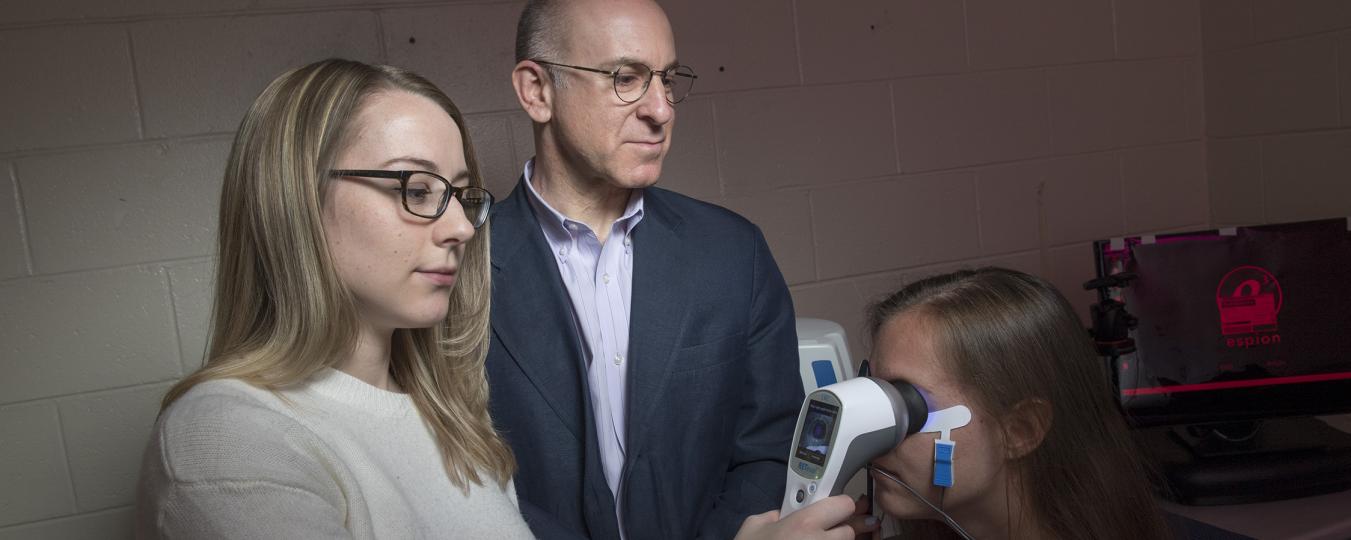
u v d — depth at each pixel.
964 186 2.39
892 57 2.30
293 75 0.82
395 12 1.97
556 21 1.34
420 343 0.96
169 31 1.86
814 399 0.95
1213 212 2.55
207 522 0.66
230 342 0.82
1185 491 1.62
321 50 1.94
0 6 1.78
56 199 1.84
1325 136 2.20
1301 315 1.72
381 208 0.79
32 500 1.87
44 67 1.81
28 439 1.86
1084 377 1.00
